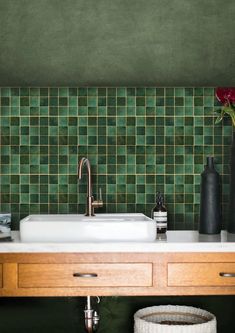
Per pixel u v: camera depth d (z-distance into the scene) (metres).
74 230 3.00
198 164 3.61
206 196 3.32
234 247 2.97
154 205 3.61
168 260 2.96
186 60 3.41
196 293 2.98
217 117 3.60
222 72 3.49
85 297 3.56
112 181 3.60
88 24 3.18
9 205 3.58
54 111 3.58
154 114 3.59
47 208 3.59
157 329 3.04
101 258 2.96
